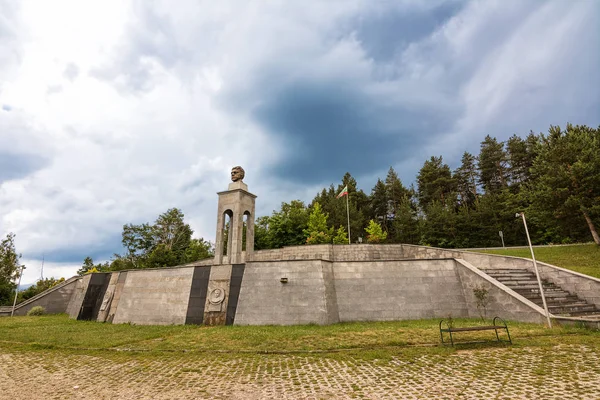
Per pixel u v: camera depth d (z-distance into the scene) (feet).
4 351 43.01
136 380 28.45
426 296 58.44
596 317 46.14
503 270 64.95
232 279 61.11
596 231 93.61
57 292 100.94
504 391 21.85
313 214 151.43
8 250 138.21
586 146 93.09
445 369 27.37
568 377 24.00
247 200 73.46
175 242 184.14
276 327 52.65
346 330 46.85
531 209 112.57
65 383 28.48
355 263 61.67
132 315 67.31
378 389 23.41
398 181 220.23
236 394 23.88
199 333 49.60
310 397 22.52
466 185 216.33
